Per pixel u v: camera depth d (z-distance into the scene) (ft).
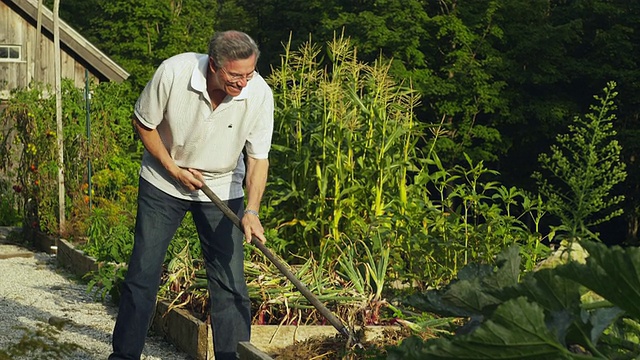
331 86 30.42
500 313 6.03
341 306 20.35
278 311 20.71
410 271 25.44
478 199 25.72
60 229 39.93
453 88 110.73
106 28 157.28
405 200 29.81
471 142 112.37
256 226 16.15
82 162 42.73
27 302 26.53
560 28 111.65
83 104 44.47
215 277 17.25
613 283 5.93
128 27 153.28
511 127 116.88
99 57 67.10
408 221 25.99
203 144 16.44
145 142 16.51
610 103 19.27
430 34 116.57
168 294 22.81
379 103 31.68
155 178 16.96
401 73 110.01
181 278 23.07
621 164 19.11
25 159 42.70
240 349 16.99
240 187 17.47
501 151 114.11
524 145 117.50
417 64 112.37
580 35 118.73
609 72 110.42
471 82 111.96
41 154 41.55
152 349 20.97
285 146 31.04
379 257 25.96
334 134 29.73
